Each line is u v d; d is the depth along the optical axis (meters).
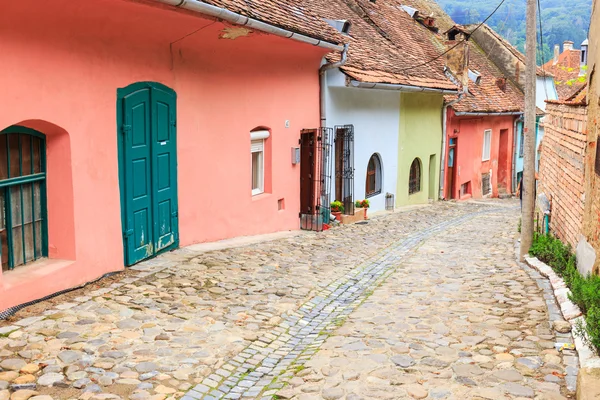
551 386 5.14
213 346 6.23
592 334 5.47
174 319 6.84
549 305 7.42
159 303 7.28
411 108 20.27
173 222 9.66
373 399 5.01
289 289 8.53
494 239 14.28
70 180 7.29
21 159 6.96
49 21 6.70
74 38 7.18
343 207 16.16
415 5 30.25
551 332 6.44
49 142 7.23
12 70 6.28
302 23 11.96
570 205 9.77
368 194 18.34
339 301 8.35
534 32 10.80
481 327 6.76
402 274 10.07
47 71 6.78
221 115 10.75
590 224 7.95
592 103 8.02
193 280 8.33
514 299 7.91
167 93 9.20
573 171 9.52
